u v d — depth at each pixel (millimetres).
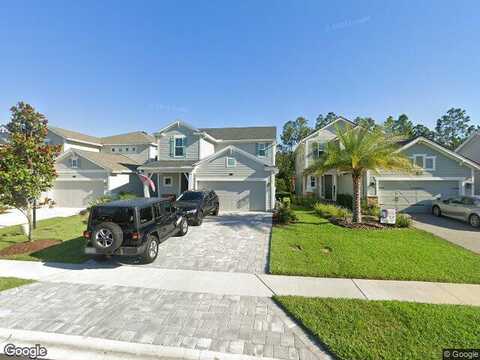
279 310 4391
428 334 3574
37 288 5301
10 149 8094
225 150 17250
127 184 23125
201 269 6453
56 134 26203
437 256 7133
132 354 3430
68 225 12219
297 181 30016
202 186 17547
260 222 12562
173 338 3631
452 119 54125
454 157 15562
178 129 21109
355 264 6512
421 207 15969
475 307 4340
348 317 4027
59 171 21203
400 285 5379
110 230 6344
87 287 5355
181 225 9695
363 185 16875
